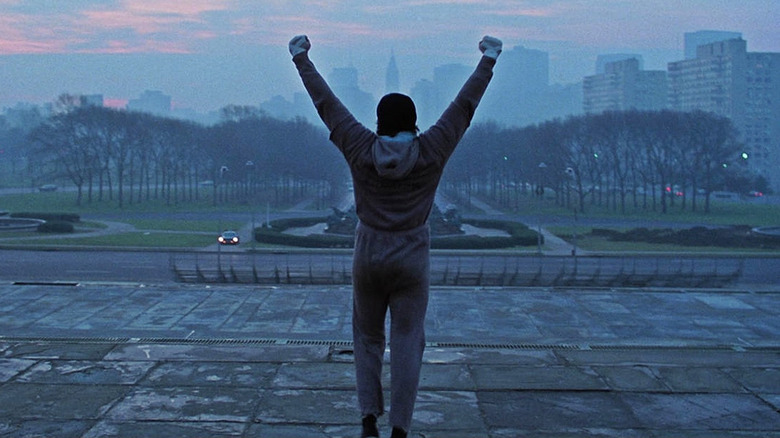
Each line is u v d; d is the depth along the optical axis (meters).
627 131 98.19
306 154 121.94
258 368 6.50
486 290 13.92
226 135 115.88
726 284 33.81
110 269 38.09
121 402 5.58
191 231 64.06
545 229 67.94
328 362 6.71
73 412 5.35
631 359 6.97
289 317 10.98
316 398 5.68
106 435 4.91
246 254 45.62
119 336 8.84
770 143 186.00
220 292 12.80
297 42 3.79
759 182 135.38
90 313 10.91
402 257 3.63
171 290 12.88
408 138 3.53
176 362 6.68
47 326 9.94
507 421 5.26
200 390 5.87
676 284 33.12
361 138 3.59
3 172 194.75
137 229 66.00
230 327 10.23
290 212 93.19
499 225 69.06
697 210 96.31
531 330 10.64
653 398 5.81
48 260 41.94
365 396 3.94
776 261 43.47
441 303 12.53
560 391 5.96
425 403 5.62
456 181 125.06
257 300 12.20
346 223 65.06
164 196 117.94
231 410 5.40
